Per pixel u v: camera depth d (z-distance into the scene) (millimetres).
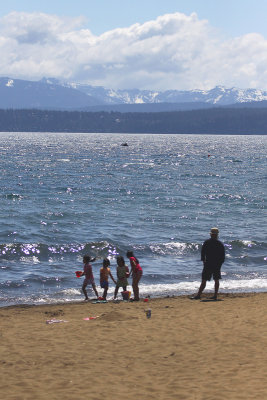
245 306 21062
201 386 11312
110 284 29328
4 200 67125
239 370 12344
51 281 29719
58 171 117625
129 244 40594
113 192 78688
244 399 10297
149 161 159500
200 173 117188
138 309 20828
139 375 12328
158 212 58688
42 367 13039
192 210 60656
